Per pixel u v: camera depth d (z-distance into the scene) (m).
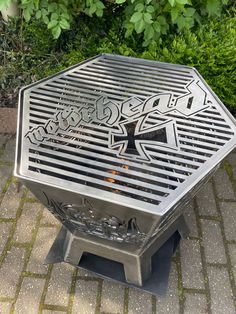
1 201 2.06
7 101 2.61
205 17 2.32
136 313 1.62
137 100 1.54
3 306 1.62
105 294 1.67
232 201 2.09
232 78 2.17
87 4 2.10
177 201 1.13
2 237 1.88
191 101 1.53
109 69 1.74
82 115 1.45
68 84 1.63
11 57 2.69
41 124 1.41
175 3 1.91
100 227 1.34
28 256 1.81
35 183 1.19
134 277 1.59
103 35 2.46
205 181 1.39
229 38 2.19
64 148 1.30
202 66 2.08
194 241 1.89
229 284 1.72
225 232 1.94
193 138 1.36
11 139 2.45
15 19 2.70
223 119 1.44
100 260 1.72
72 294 1.67
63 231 1.82
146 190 1.22
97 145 1.33
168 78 1.68
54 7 2.07
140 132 1.37
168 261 1.73
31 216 1.99
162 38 2.28
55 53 2.59
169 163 1.25
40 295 1.66
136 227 1.22
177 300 1.66
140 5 1.91
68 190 1.16
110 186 1.17
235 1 2.54
